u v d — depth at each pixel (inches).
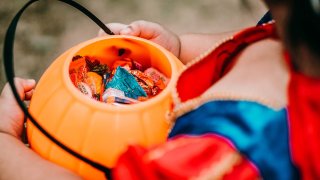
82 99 22.4
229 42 19.7
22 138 27.2
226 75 18.0
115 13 50.4
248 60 17.9
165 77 25.4
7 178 23.2
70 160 22.9
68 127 22.4
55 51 45.7
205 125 16.4
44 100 23.5
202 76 20.1
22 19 48.3
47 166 23.0
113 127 22.1
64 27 48.1
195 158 16.0
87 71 25.1
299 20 13.7
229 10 51.5
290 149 16.0
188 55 30.9
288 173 16.0
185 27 49.6
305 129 15.6
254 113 15.9
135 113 22.3
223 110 16.4
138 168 16.5
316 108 15.4
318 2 13.2
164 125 22.7
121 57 26.5
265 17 25.4
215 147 15.9
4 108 25.9
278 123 15.9
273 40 18.6
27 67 43.9
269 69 16.8
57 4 50.3
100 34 29.3
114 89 23.7
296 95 15.7
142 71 26.8
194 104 18.0
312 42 13.7
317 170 15.8
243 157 15.8
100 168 22.3
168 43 29.7
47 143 23.3
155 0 52.4
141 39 25.3
